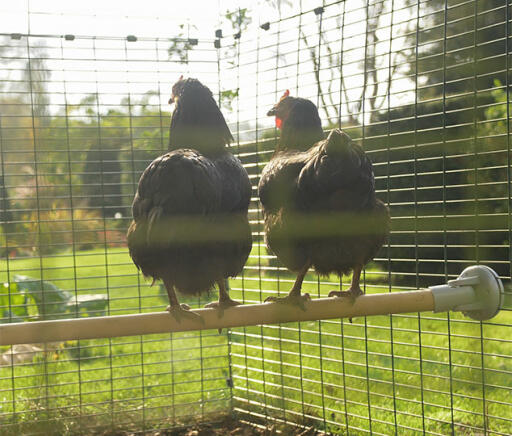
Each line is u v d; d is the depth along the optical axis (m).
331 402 1.78
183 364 2.21
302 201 1.21
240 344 1.99
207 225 1.21
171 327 1.09
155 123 2.08
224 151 1.45
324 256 1.23
